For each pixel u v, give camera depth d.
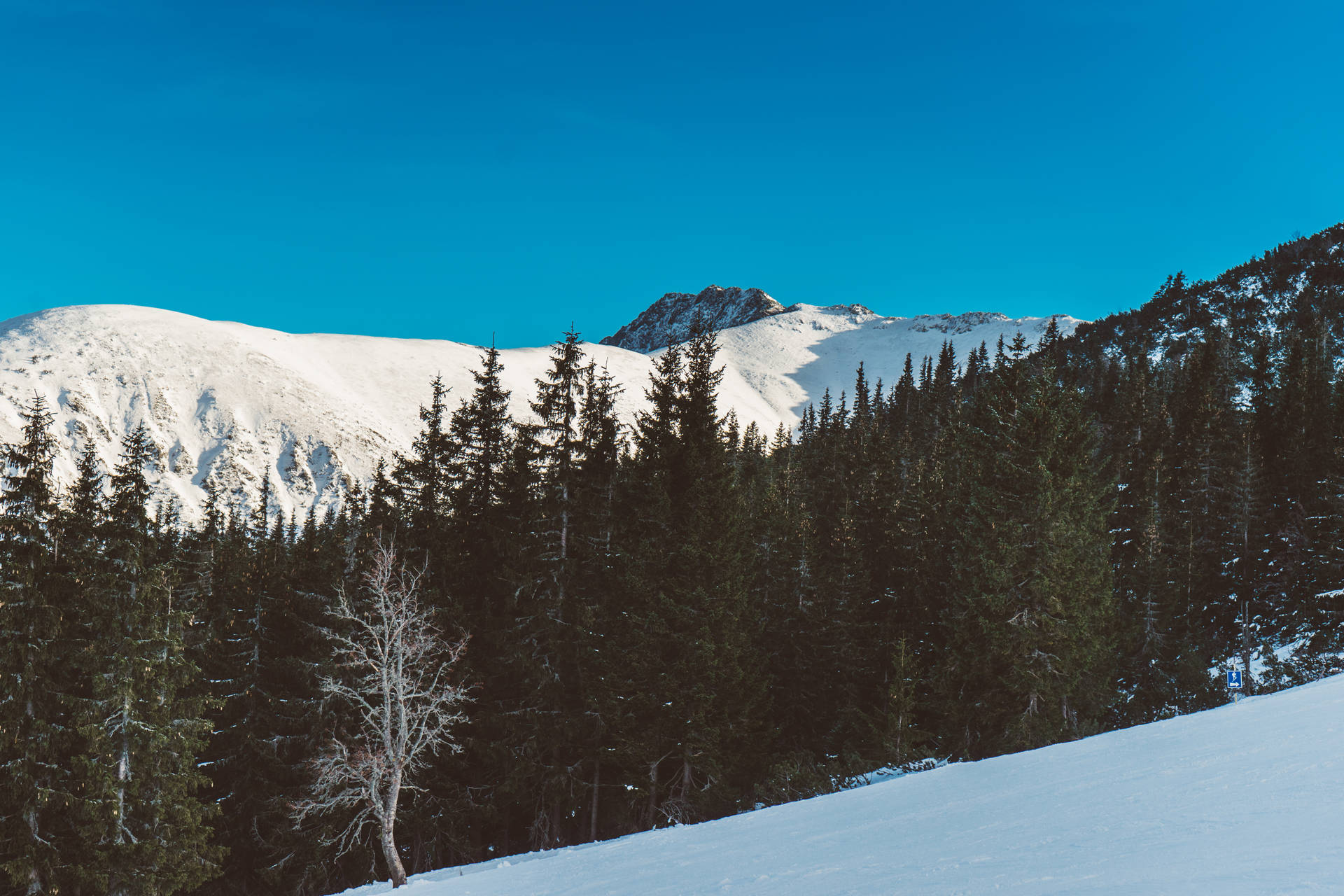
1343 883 5.40
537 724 36.22
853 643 44.16
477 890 17.78
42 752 27.25
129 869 27.38
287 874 34.91
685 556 35.84
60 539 28.70
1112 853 8.15
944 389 130.38
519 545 38.06
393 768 25.42
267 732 36.31
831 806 19.44
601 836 38.38
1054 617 34.31
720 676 34.91
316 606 37.25
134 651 28.02
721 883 11.89
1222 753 13.90
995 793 15.44
